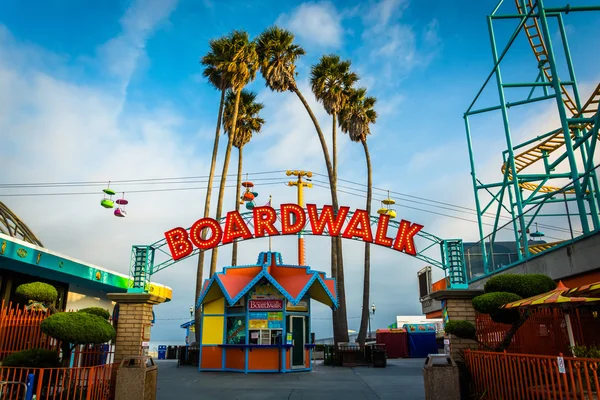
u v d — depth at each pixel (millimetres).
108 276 23188
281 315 19953
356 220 18078
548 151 25188
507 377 9758
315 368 23000
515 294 11297
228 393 13406
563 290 9773
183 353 26094
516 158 26922
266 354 19656
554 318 12844
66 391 11086
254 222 18312
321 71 32125
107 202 24453
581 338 12664
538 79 25016
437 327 38938
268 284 20328
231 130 30281
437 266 15531
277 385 15188
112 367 12258
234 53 30016
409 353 36250
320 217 18422
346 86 32656
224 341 20484
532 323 12766
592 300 9031
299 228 18203
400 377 17781
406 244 16891
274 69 31438
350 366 24672
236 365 19969
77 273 20312
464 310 13305
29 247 17312
